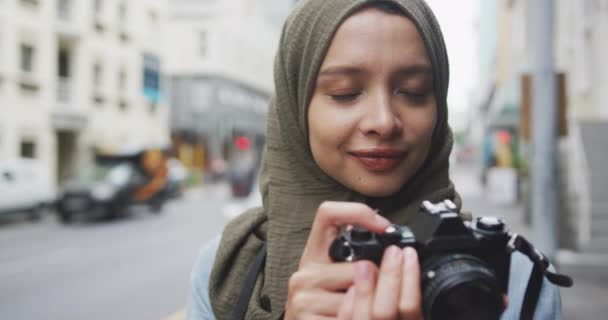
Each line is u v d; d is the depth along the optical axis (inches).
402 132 37.2
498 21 1419.8
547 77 247.6
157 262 355.6
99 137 905.5
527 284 41.2
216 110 1453.0
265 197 45.2
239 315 42.5
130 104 1011.3
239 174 969.5
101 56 903.7
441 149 41.8
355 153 37.5
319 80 38.1
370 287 30.7
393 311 29.7
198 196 1043.3
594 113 483.2
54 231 535.5
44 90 770.2
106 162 652.7
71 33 809.5
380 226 32.9
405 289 29.8
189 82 1461.6
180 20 1461.6
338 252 33.5
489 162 1123.3
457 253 32.4
